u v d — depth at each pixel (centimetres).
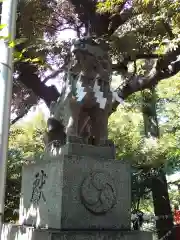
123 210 511
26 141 1150
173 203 1281
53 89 884
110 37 779
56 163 504
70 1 783
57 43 804
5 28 409
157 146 1002
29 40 769
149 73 860
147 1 632
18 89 1048
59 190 482
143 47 812
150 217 1020
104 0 736
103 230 487
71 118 531
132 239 485
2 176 370
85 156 503
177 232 931
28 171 602
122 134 1095
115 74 905
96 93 536
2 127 382
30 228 494
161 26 763
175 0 637
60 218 466
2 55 399
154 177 995
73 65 550
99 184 502
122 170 525
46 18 873
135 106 1170
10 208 992
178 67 827
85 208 485
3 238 573
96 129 547
